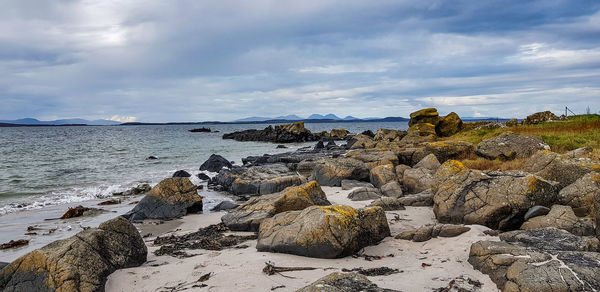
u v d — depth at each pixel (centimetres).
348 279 544
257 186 1923
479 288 591
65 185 2312
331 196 1606
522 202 932
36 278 664
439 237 880
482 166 1789
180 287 672
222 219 1252
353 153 2527
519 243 701
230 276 702
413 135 3791
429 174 1543
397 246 849
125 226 855
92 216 1498
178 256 897
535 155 1452
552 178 1206
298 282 660
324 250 778
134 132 13338
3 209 1644
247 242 1001
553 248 666
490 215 941
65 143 6588
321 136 8119
